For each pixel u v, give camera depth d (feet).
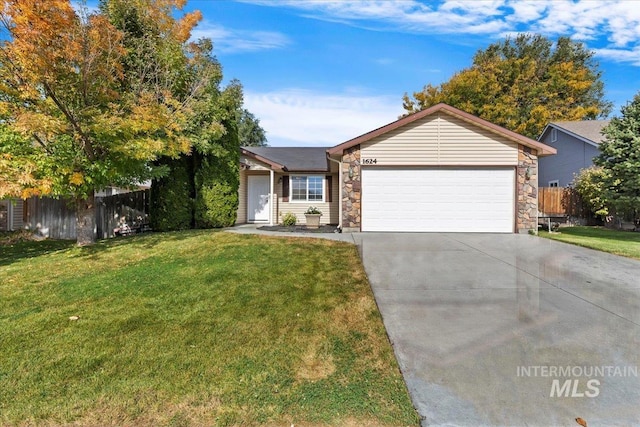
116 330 11.77
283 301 14.66
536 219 33.99
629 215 40.09
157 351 10.34
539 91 82.74
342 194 35.14
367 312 13.58
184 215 37.81
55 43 21.83
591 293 15.81
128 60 30.76
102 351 10.32
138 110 25.64
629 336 11.46
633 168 36.86
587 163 53.98
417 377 9.16
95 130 24.03
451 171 34.60
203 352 10.32
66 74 23.48
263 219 47.88
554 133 64.28
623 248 25.98
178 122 29.58
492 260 22.27
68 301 14.70
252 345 10.78
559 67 86.74
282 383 8.83
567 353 10.39
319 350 10.54
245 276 18.17
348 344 10.96
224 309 13.73
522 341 11.17
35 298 15.11
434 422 7.54
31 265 21.76
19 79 22.80
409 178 34.83
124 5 31.35
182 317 12.93
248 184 48.21
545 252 24.76
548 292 15.98
